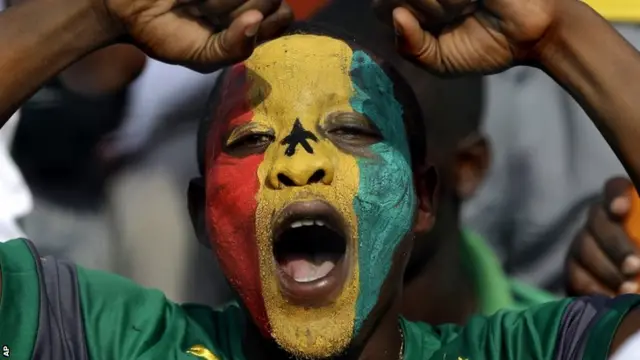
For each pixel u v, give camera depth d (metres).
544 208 6.19
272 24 4.32
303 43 4.50
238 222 4.36
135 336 4.51
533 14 4.37
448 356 4.55
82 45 4.39
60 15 4.40
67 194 6.00
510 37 4.39
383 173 4.38
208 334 4.59
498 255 6.20
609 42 4.46
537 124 6.22
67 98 6.02
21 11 4.43
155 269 5.90
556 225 6.18
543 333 4.51
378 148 4.41
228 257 4.38
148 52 4.32
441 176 5.28
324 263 4.47
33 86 4.41
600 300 4.54
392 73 4.57
